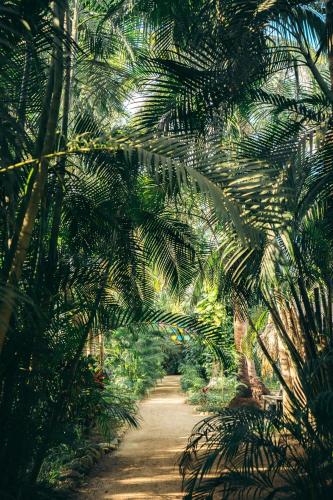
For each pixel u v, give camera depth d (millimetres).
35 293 3732
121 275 5043
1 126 2596
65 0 3051
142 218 5414
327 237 4277
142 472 5477
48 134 3387
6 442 3609
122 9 6176
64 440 3918
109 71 5875
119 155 4434
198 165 2688
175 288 6062
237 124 6699
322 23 4906
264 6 4129
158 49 5586
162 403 12883
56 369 4062
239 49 4250
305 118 4465
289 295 4918
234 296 4934
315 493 3373
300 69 7680
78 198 4609
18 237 3305
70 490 4641
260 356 10031
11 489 3564
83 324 4367
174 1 5020
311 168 4273
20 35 2725
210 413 10445
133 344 13414
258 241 2607
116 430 7965
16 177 2904
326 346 4039
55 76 3498
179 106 4477
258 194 2615
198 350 14617
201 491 3426
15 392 3680
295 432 3434
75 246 4664
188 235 5676
